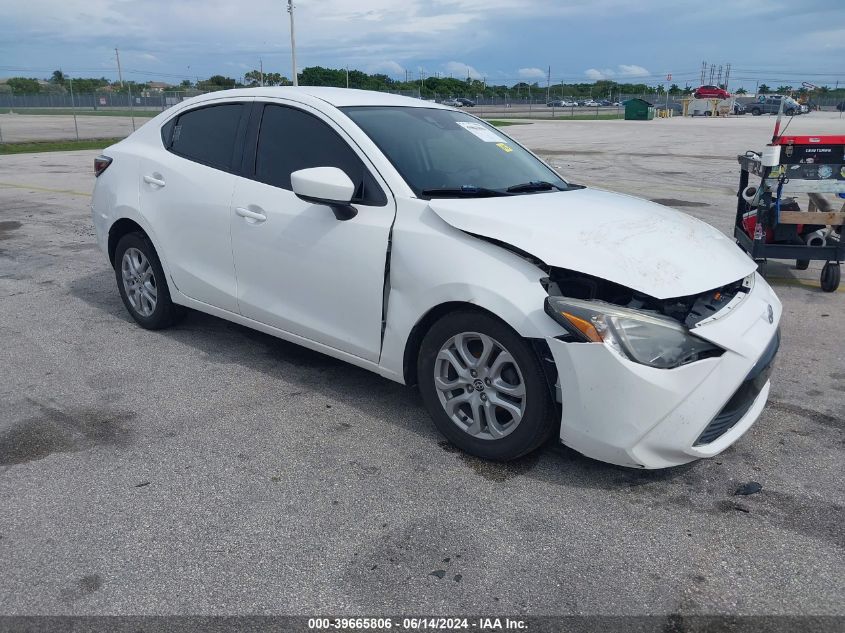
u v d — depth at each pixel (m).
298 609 2.39
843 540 2.79
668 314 2.98
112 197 4.95
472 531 2.82
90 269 6.91
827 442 3.58
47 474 3.20
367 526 2.84
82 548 2.69
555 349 2.91
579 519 2.91
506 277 3.05
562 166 17.20
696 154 20.72
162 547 2.70
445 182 3.65
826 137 6.11
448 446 3.49
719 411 2.93
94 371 4.37
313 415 3.81
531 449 3.19
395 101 4.31
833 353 4.85
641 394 2.82
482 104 82.00
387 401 3.99
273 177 4.02
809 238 6.54
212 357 4.61
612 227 3.27
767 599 2.46
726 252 3.41
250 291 4.18
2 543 2.71
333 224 3.65
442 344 3.33
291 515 2.91
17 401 3.94
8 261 7.23
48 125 38.12
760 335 3.08
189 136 4.59
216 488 3.10
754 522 2.90
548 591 2.49
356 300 3.62
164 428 3.65
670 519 2.92
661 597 2.47
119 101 60.72
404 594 2.47
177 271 4.60
